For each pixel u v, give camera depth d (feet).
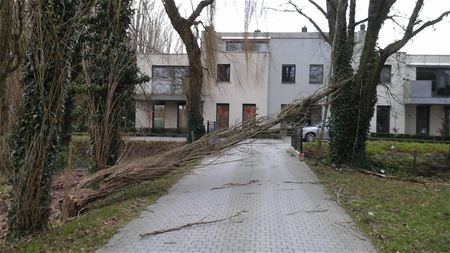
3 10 21.15
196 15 72.33
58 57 23.61
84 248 21.39
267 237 23.07
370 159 62.85
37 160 23.70
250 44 106.01
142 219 27.02
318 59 128.57
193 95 74.84
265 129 44.70
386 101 116.47
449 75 123.34
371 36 55.67
